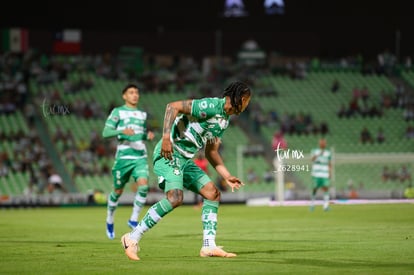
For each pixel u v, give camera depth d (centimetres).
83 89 13350
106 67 13938
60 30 14512
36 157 11594
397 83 14700
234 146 12769
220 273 2366
